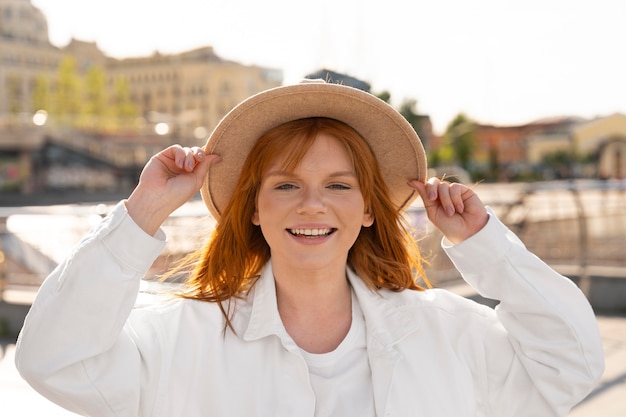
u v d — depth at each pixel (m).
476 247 1.68
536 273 1.66
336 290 1.71
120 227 1.48
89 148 50.66
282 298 1.72
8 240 6.60
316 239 1.63
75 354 1.45
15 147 47.50
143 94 103.12
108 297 1.46
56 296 1.45
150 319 1.64
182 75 100.62
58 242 6.65
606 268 7.36
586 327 1.65
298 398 1.59
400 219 1.94
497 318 1.75
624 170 56.66
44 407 4.29
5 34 87.56
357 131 1.77
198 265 1.79
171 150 1.58
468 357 1.72
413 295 1.79
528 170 60.00
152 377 1.58
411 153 1.81
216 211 1.86
